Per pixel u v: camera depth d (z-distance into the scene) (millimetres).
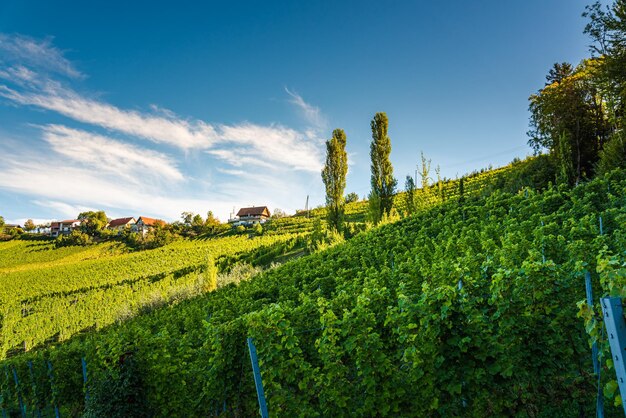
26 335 32062
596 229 8727
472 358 4328
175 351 7816
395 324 5176
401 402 4875
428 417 4734
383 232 22500
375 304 6379
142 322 19594
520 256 8031
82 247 88688
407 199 32469
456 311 4430
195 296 25250
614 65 19719
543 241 8031
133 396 6281
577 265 5004
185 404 6945
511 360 4430
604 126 26109
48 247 90500
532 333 4746
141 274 48562
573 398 4840
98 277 51094
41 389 11852
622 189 12617
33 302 43844
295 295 13992
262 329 5523
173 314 18969
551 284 4762
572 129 27172
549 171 26031
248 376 6094
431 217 21781
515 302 4645
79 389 10312
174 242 84438
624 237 6961
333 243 29516
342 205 37281
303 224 66875
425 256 12906
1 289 50750
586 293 5367
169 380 6812
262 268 34781
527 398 4988
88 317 34344
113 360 6770
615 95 20375
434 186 60781
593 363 4660
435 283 6812
